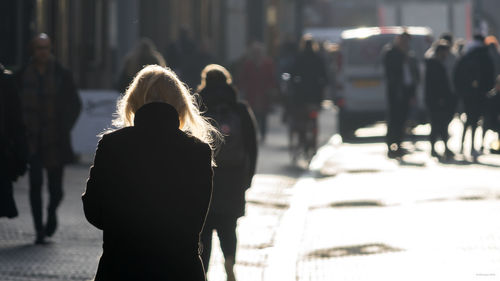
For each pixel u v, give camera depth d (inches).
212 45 3462.1
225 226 736.3
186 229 430.0
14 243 958.4
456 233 988.6
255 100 2150.6
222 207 730.2
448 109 1733.5
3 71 802.2
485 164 1646.2
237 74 2290.8
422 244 937.5
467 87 1764.3
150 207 427.2
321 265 858.8
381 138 2224.4
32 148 962.7
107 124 1652.3
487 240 947.3
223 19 3659.0
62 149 978.7
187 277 425.4
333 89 3193.9
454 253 891.4
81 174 1501.0
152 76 450.6
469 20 3550.7
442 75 1727.4
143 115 438.9
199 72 2118.6
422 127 2461.9
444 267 834.8
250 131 745.6
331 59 3201.3
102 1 2153.1
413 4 3577.8
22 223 1067.3
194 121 456.4
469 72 1759.4
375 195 1272.1
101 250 929.5
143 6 2721.5
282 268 845.8
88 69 2080.5
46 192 1309.1
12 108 802.8
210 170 440.1
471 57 1766.7
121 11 1946.4
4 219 1086.4
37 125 971.3
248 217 1113.4
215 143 728.3
